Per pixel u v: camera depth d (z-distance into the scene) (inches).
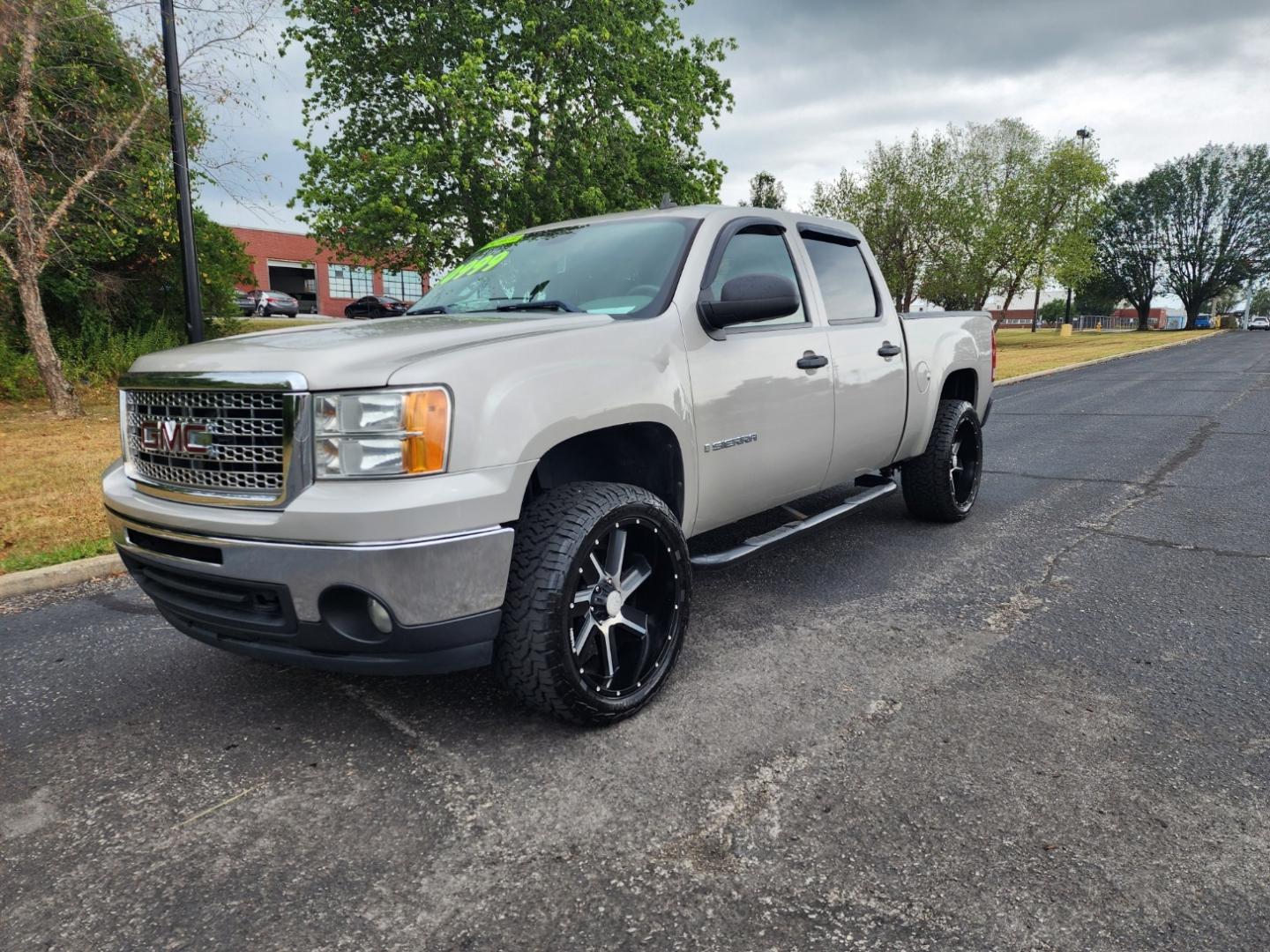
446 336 102.7
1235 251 3390.7
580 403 103.5
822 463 156.6
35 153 522.0
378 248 754.8
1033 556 180.5
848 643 134.1
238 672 130.4
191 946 71.1
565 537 99.4
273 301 1507.1
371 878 79.6
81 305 631.2
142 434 107.3
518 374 98.7
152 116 503.8
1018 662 125.0
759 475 139.6
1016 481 264.7
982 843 81.8
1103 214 1785.2
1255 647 128.6
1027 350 1242.6
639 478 127.0
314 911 75.0
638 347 115.3
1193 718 106.3
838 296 168.4
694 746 102.3
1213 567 169.6
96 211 551.2
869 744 101.5
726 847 82.3
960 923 70.8
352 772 99.1
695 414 123.3
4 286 565.0
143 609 162.4
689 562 117.3
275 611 95.3
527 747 103.3
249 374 93.1
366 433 89.6
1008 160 1705.2
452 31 737.6
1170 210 3437.5
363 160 713.6
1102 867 77.7
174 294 703.1
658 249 134.9
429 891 77.3
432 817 89.3
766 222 151.7
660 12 815.1
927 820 85.8
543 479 118.5
